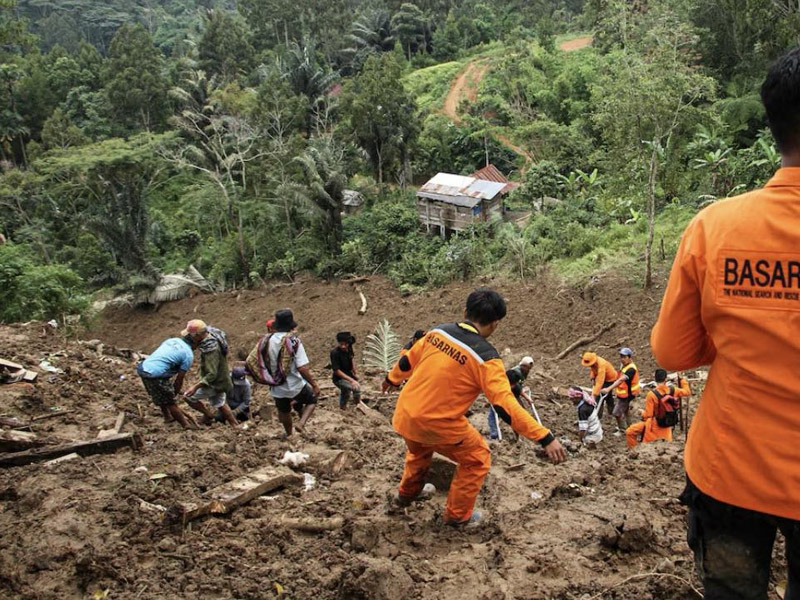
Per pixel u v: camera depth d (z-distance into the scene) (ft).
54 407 30.27
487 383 14.07
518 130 128.67
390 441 26.40
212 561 15.29
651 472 21.67
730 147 83.10
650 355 53.93
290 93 170.30
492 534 16.08
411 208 112.27
